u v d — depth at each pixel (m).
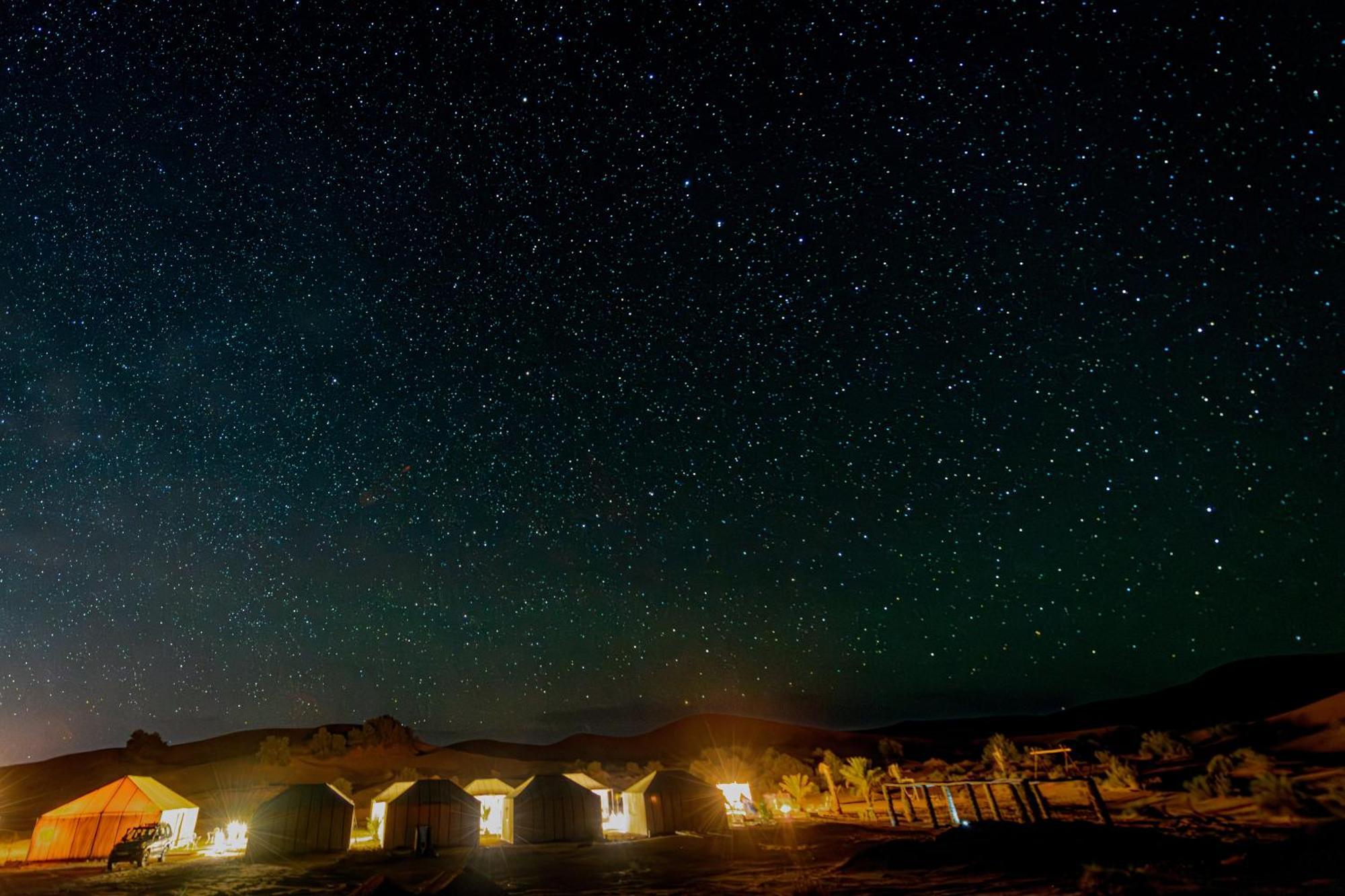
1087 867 11.41
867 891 12.84
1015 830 15.10
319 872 21.75
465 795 30.52
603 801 37.50
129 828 27.39
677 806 30.25
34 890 19.23
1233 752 30.67
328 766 67.88
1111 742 43.38
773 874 16.41
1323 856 10.51
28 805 58.88
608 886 16.38
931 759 54.19
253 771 63.91
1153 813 20.64
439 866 22.34
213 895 17.70
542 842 28.66
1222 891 9.46
